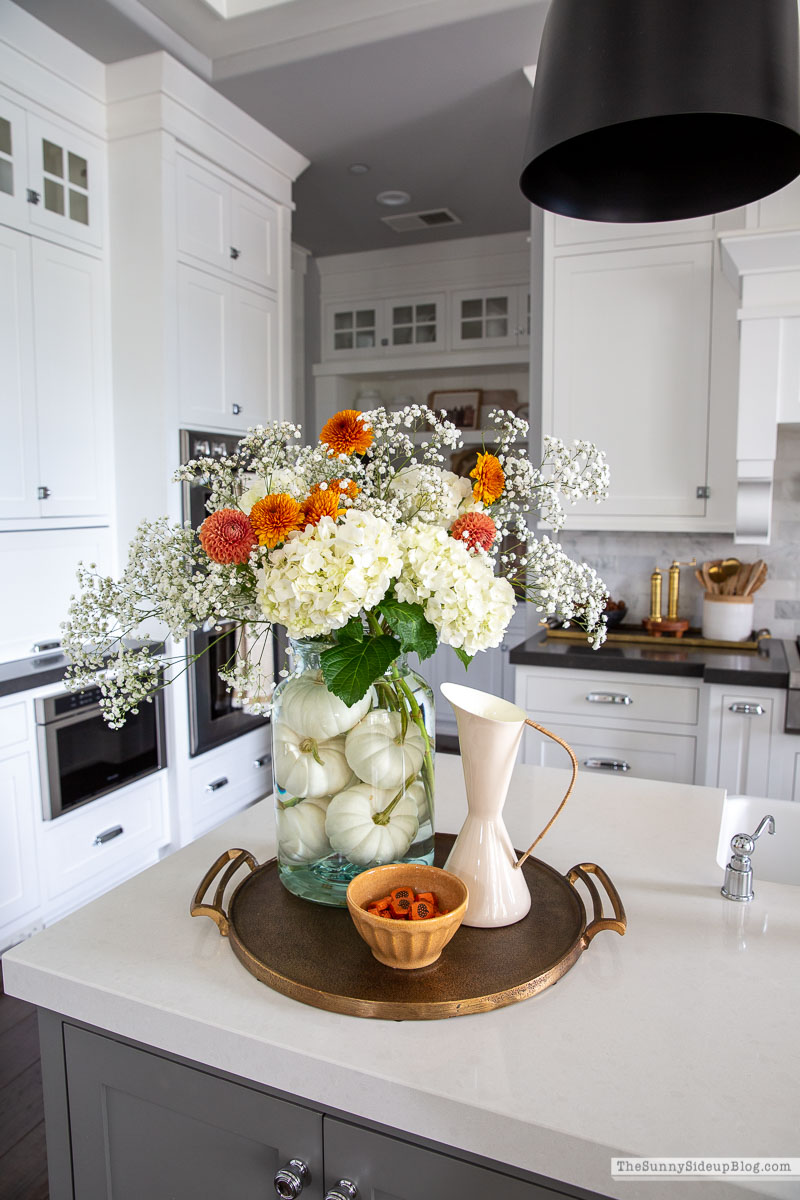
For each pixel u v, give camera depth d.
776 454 3.07
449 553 0.95
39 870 2.71
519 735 1.01
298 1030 0.85
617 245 3.13
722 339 3.05
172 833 3.29
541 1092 0.76
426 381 5.51
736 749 2.75
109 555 3.27
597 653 3.02
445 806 1.49
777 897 1.16
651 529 3.21
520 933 1.02
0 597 2.83
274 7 2.84
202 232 3.31
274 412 3.84
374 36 2.86
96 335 3.15
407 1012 0.86
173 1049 0.89
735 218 2.98
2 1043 2.22
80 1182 1.01
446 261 5.04
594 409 3.22
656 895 1.16
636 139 1.22
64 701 2.73
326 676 0.94
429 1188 0.80
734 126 1.17
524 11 2.70
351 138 3.62
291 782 1.05
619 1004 0.90
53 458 2.98
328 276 5.35
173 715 3.24
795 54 0.91
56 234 2.94
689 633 3.38
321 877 1.08
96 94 3.06
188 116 3.15
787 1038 0.84
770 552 3.31
